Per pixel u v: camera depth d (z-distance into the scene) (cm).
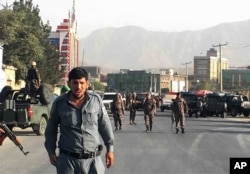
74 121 571
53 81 6147
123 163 1282
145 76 15950
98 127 590
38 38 5247
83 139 571
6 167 1225
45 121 2208
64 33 9619
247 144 1845
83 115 573
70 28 10219
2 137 701
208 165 1261
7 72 4622
